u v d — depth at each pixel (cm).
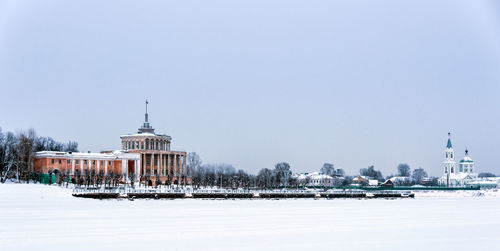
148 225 11950
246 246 9262
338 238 10275
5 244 9256
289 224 12550
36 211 14925
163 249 8881
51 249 8819
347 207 19375
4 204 17275
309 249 9075
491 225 12800
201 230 11175
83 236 10150
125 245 9219
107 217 13550
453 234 11012
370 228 11931
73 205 17488
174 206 18162
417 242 9912
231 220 13300
